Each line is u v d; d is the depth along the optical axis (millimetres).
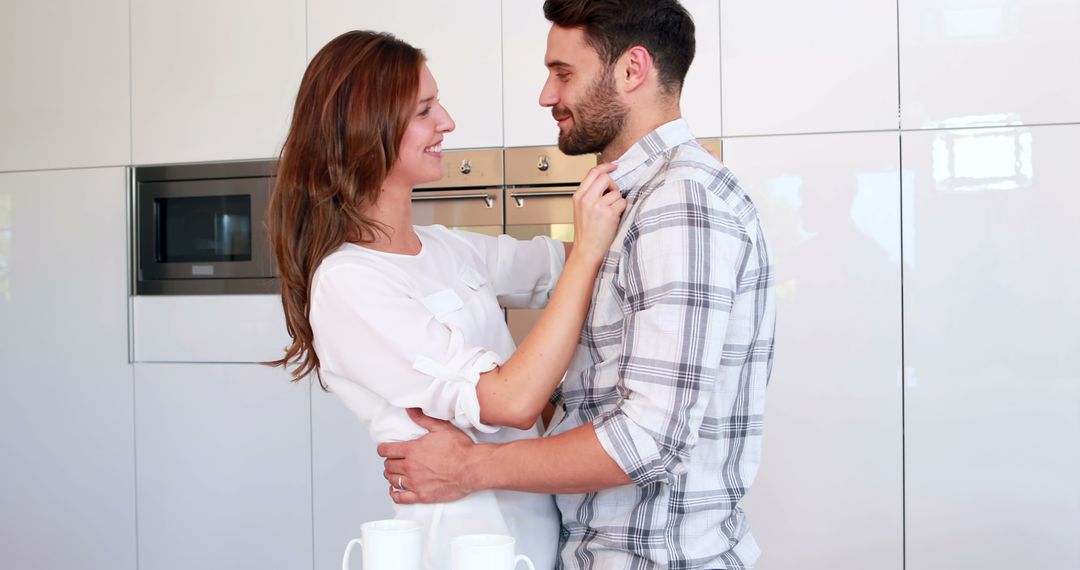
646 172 1270
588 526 1274
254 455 2893
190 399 2943
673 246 1114
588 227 1226
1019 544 2416
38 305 3066
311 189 1339
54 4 3025
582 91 1302
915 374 2459
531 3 2668
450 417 1258
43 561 3074
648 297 1128
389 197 1395
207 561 2945
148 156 2963
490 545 962
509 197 2709
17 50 3066
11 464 3090
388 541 998
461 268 1495
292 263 1364
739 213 1207
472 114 2721
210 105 2906
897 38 2445
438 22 2729
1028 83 2381
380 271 1308
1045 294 2393
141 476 2990
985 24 2398
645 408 1111
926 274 2449
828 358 2500
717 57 2543
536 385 1199
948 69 2422
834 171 2488
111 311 3004
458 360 1230
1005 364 2416
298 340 1394
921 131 2441
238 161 2887
